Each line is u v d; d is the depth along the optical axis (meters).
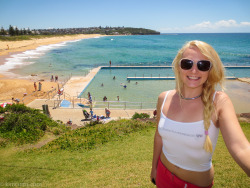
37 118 12.38
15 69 42.28
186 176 1.65
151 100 25.11
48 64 49.72
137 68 46.94
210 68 1.56
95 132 10.91
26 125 11.03
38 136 10.50
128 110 19.66
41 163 7.37
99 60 57.91
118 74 40.66
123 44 131.62
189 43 1.71
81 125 15.30
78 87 29.34
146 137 10.02
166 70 44.84
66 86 29.81
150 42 159.88
